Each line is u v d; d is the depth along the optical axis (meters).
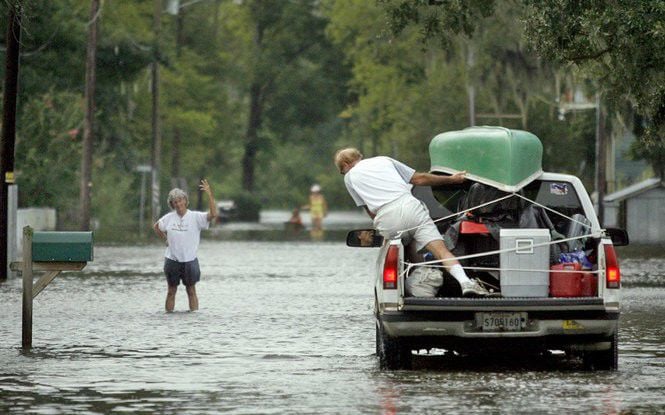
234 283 89.00
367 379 42.12
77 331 57.94
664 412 35.06
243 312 67.31
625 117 135.75
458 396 38.12
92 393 39.06
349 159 47.00
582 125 181.88
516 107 188.12
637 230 157.00
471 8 86.62
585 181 183.50
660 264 112.50
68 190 164.12
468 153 46.06
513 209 46.59
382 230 44.97
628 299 75.31
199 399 37.75
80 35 163.12
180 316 65.12
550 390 39.38
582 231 45.78
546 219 46.06
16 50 90.19
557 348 44.41
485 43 150.25
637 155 156.25
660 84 67.62
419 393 38.78
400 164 45.69
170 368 45.09
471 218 46.44
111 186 199.62
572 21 67.62
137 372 43.97
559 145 183.12
